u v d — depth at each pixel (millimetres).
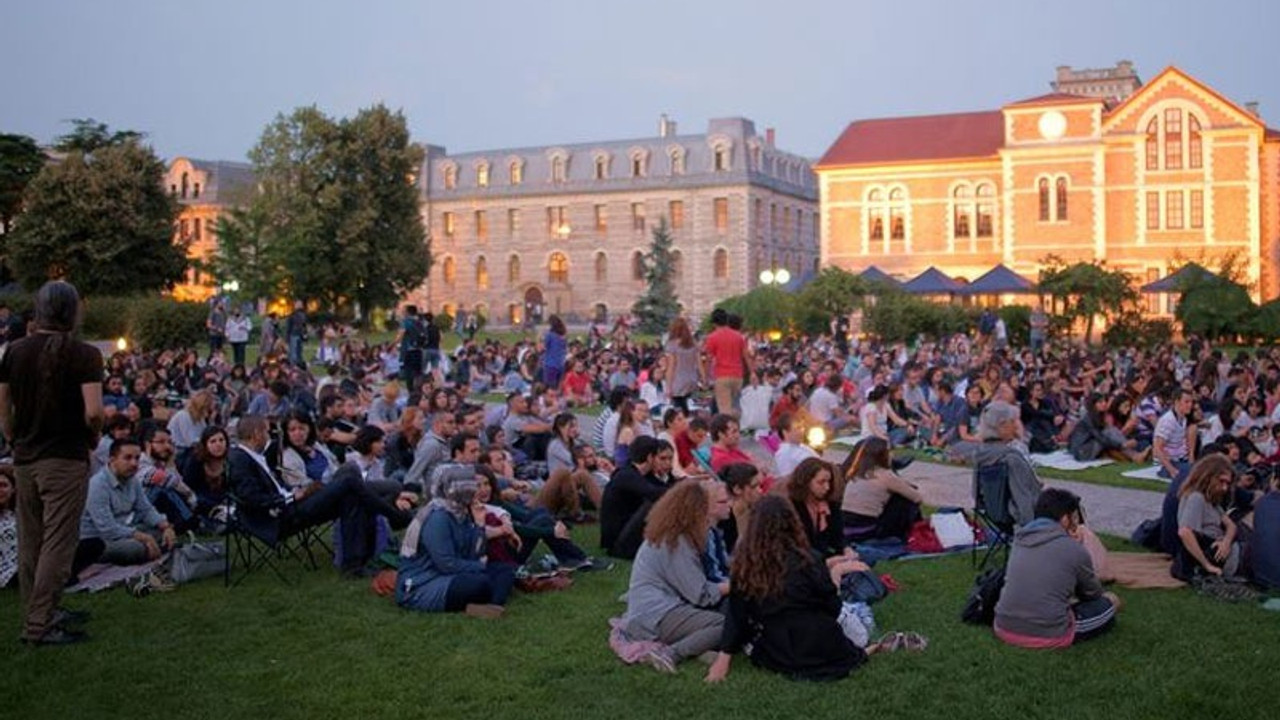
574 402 29281
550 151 97312
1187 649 8664
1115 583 10547
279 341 35156
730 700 7648
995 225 66625
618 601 10172
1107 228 63375
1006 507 10984
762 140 94875
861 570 10078
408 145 70312
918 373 23312
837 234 69688
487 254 99250
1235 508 12031
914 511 12227
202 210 101938
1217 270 56719
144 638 9141
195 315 46156
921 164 67562
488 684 8047
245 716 7500
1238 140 60906
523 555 11203
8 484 10531
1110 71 91812
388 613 9867
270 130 66562
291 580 11094
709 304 91688
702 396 25969
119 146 66000
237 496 10945
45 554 8781
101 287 62000
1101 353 35469
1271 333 46719
